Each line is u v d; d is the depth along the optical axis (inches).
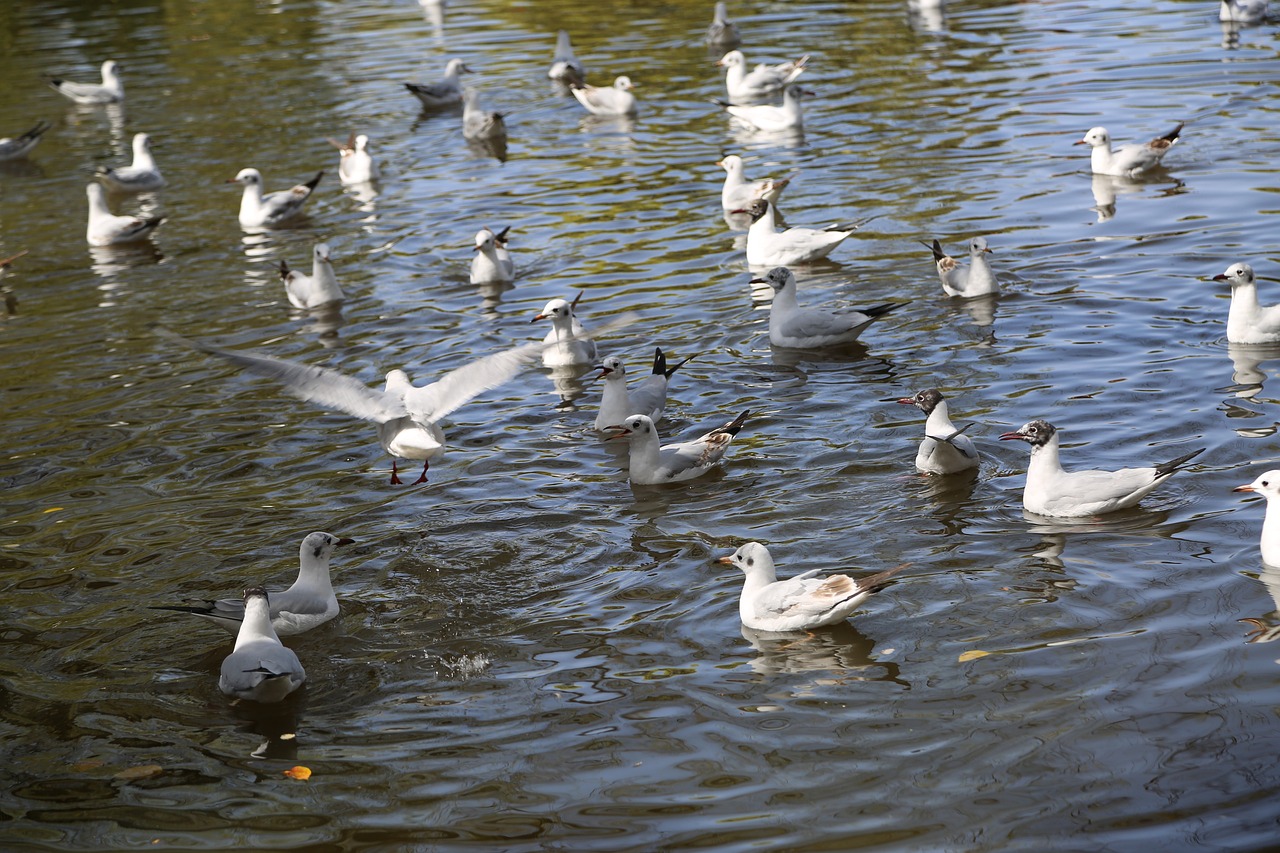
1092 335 759.1
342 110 1504.7
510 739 435.8
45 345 869.8
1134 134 1162.6
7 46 1937.7
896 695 445.7
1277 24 1529.3
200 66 1761.8
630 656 483.2
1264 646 454.9
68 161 1384.1
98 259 1073.5
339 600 537.0
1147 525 551.5
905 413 682.8
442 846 384.8
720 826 384.8
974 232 966.4
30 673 495.5
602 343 828.6
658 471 623.5
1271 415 636.1
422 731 444.1
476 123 1359.5
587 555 562.9
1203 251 880.3
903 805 388.8
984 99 1325.0
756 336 818.8
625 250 1002.1
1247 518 548.7
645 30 1822.1
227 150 1375.5
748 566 505.7
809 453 647.1
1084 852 362.9
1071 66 1421.0
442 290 936.3
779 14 1841.8
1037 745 411.8
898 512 578.9
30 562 578.2
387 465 664.4
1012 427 652.7
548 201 1140.5
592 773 414.9
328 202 1190.9
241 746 442.9
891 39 1628.9
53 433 720.3
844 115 1325.0
